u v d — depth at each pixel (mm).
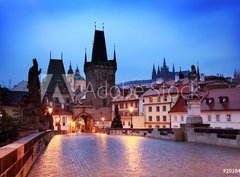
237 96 70875
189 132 28094
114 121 58156
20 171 8812
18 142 10359
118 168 12539
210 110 73000
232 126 67562
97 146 23750
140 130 42781
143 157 16094
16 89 113875
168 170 11922
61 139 35344
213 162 13914
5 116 18688
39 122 26531
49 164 13750
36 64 27031
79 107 133000
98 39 164875
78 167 12859
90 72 161625
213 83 94438
